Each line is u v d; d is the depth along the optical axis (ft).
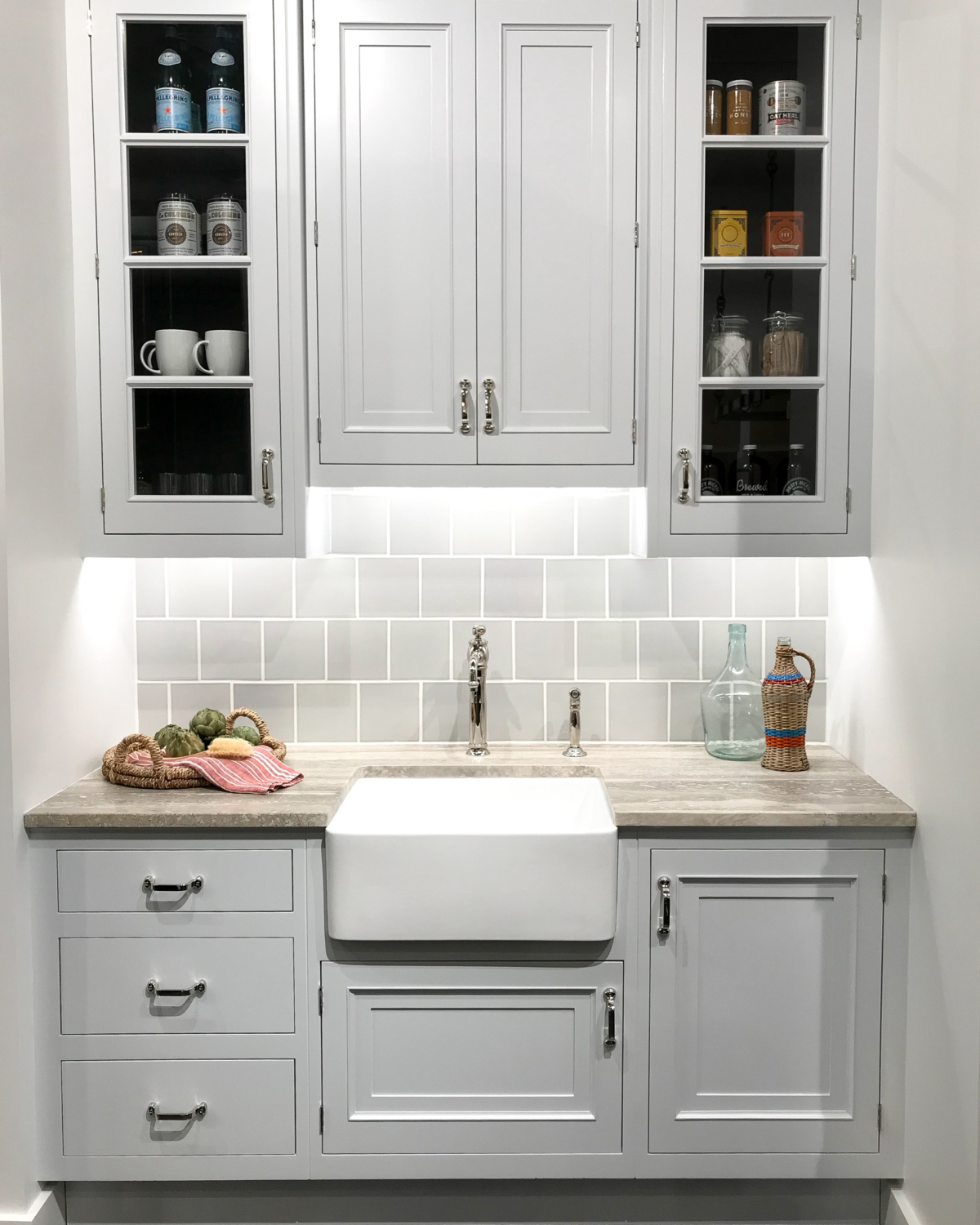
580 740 7.48
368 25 6.29
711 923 5.93
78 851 5.84
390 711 7.45
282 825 5.78
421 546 7.37
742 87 6.36
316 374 6.47
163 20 6.27
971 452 5.09
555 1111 6.01
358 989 5.93
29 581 5.84
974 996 5.08
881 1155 5.99
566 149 6.37
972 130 5.04
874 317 6.44
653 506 6.49
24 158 5.73
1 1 5.47
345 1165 6.00
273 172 6.31
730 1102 6.00
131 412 6.44
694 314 6.40
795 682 6.68
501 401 6.49
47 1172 5.95
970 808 5.12
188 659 7.42
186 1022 5.92
